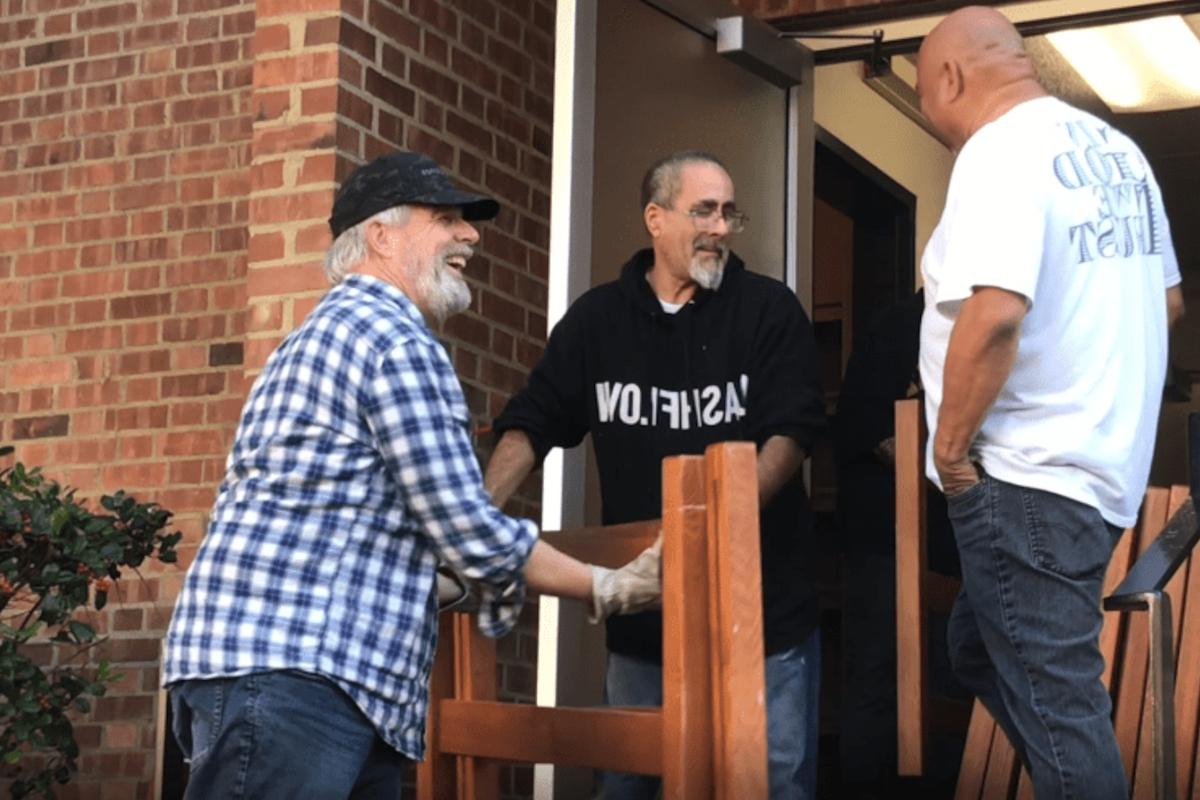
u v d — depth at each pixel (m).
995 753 4.28
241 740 2.79
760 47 5.38
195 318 6.24
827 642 6.75
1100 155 3.31
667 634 2.82
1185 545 3.24
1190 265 9.47
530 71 5.91
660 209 4.09
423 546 2.95
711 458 2.84
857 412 5.30
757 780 2.75
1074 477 3.19
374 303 3.00
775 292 4.07
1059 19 5.81
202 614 2.86
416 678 2.93
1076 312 3.22
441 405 2.92
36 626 5.10
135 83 6.44
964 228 3.19
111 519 5.24
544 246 5.93
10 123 6.61
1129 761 4.07
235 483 2.96
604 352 4.12
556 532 3.36
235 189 6.25
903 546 4.20
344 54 5.05
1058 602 3.17
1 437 6.45
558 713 3.12
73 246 6.46
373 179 3.12
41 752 6.04
